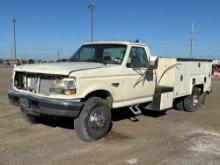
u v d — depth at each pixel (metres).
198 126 8.23
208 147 6.31
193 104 10.44
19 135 6.76
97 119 6.49
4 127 7.37
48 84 6.32
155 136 7.05
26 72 6.69
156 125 8.16
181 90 9.59
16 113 8.94
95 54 7.78
